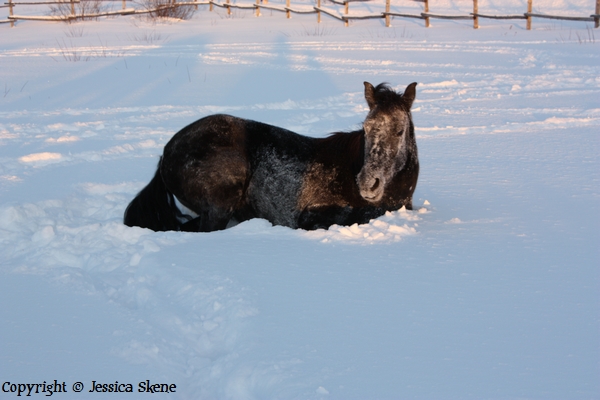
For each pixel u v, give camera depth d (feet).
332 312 11.23
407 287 12.29
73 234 16.96
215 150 17.07
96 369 9.84
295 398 8.63
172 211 18.44
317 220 17.33
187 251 14.73
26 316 11.73
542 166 22.53
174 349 10.60
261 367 9.45
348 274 13.01
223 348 10.64
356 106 35.76
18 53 58.90
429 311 11.21
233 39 67.82
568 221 16.39
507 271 13.02
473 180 21.12
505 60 49.75
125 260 14.90
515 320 10.79
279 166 17.42
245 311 11.28
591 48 52.47
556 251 14.16
